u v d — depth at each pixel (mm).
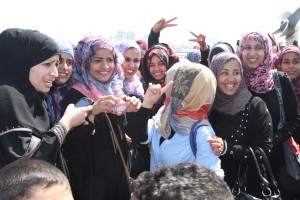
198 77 2355
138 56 3885
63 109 2613
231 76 2641
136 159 2895
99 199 2336
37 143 1925
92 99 2609
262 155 2510
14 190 1093
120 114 2367
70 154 2295
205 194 1094
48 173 1173
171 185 1121
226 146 2432
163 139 2510
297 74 3939
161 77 3965
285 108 3102
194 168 1230
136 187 1201
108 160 2369
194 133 2350
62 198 1128
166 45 4227
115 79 2850
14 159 1824
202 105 2410
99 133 2377
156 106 3385
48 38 2164
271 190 2588
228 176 2672
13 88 2002
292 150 3158
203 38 4645
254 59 3117
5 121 1890
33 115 2074
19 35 2129
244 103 2654
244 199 2500
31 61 2102
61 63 2930
